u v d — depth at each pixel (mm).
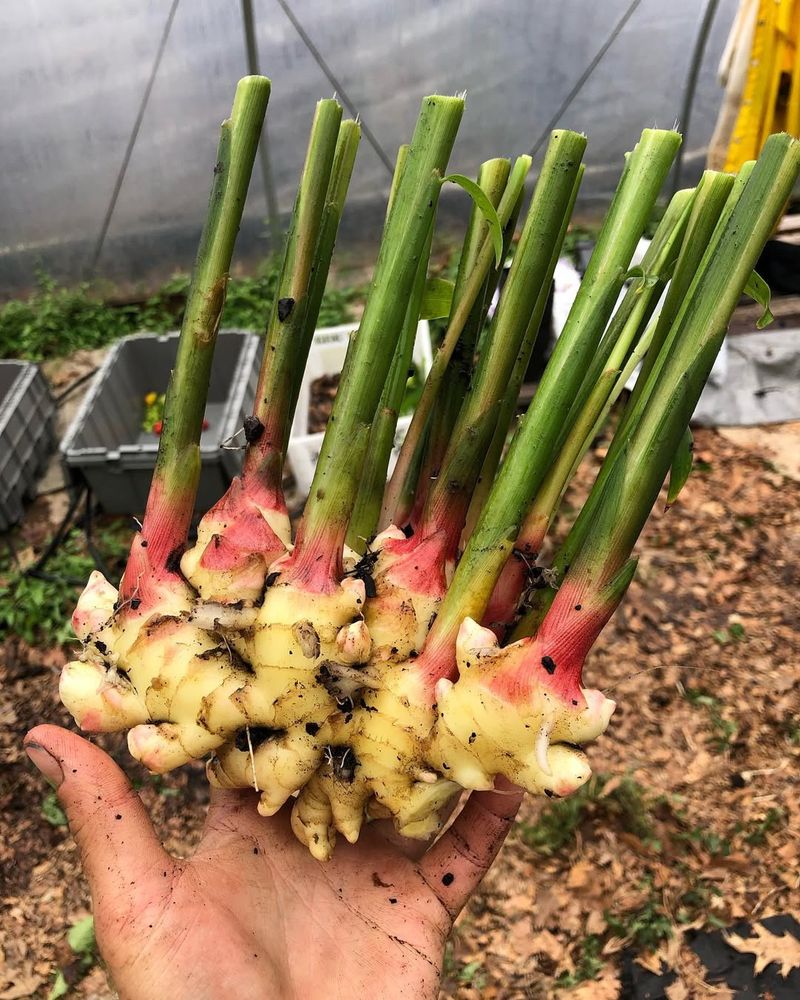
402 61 1059
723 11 1000
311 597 231
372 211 1214
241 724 235
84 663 252
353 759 237
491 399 245
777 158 191
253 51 1005
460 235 1244
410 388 766
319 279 259
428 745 230
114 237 1187
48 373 1094
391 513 294
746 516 792
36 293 1234
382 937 279
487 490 284
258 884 275
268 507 252
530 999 500
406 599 242
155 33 976
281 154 1120
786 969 500
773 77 847
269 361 250
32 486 870
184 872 261
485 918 533
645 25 1030
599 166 1204
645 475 209
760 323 266
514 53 1069
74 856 568
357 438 230
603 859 557
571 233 1225
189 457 248
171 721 240
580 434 250
